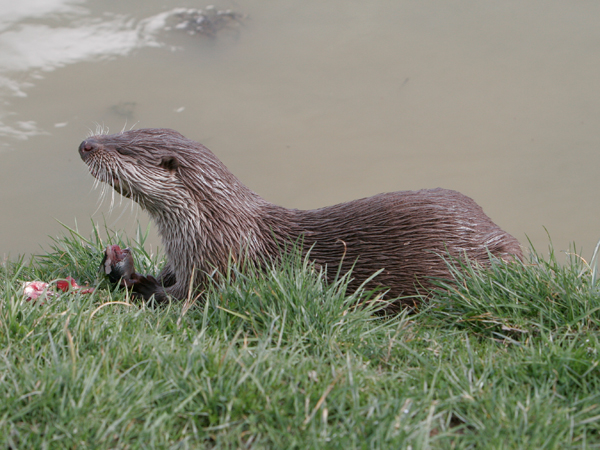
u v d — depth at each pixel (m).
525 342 8.38
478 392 7.02
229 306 8.66
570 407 6.94
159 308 9.81
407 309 10.08
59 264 11.41
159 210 10.46
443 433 6.18
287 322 8.28
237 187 10.62
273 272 8.98
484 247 10.27
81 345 7.55
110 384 6.59
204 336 7.93
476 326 8.91
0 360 7.15
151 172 10.14
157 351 7.37
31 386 6.58
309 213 10.86
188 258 10.40
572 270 9.45
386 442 6.02
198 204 10.27
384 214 10.38
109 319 8.35
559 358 7.43
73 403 6.22
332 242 10.38
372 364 7.91
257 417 6.41
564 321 8.55
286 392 6.73
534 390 7.22
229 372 6.90
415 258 10.07
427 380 7.33
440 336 8.64
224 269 10.34
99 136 10.55
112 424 6.05
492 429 6.34
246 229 10.44
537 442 6.14
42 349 7.33
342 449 5.95
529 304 8.84
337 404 6.64
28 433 6.11
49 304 8.43
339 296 8.90
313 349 7.89
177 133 10.78
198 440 6.21
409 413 6.48
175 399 6.69
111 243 12.32
